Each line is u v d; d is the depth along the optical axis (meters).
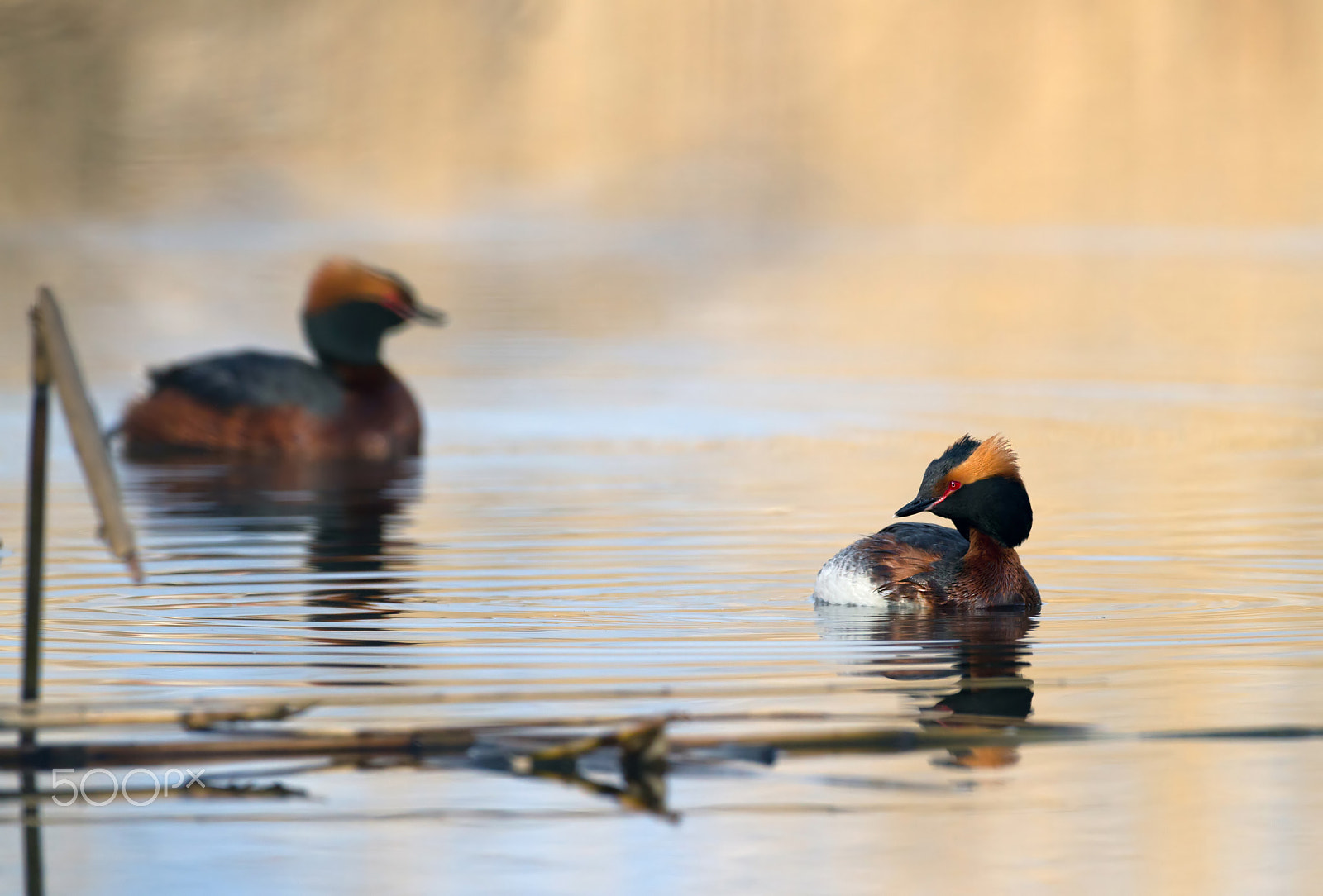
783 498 15.80
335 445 19.00
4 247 44.00
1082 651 9.73
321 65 37.44
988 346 28.34
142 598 11.33
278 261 42.28
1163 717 8.44
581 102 52.62
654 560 12.64
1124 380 24.11
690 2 52.38
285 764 7.89
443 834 7.10
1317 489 15.91
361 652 9.74
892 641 9.98
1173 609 10.87
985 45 52.19
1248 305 33.03
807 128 53.16
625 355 27.75
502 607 11.00
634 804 7.45
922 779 7.69
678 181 52.72
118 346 27.98
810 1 53.25
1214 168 49.66
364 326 19.55
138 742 7.93
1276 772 7.68
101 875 6.70
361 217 52.28
